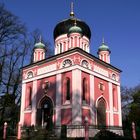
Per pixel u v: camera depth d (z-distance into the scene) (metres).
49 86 34.12
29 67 37.94
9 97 41.94
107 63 37.00
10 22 38.94
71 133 28.52
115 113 36.75
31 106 35.69
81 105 30.39
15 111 44.56
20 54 43.19
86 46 39.53
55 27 40.97
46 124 32.81
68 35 35.72
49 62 35.25
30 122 34.91
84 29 39.69
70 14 43.12
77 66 31.38
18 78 42.72
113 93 38.00
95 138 26.95
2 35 38.56
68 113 30.39
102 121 33.84
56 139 26.25
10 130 34.03
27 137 27.67
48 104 33.69
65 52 33.00
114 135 28.47
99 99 34.22
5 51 40.31
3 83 41.28
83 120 30.27
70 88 31.19
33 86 36.31
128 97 63.31
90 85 32.94
